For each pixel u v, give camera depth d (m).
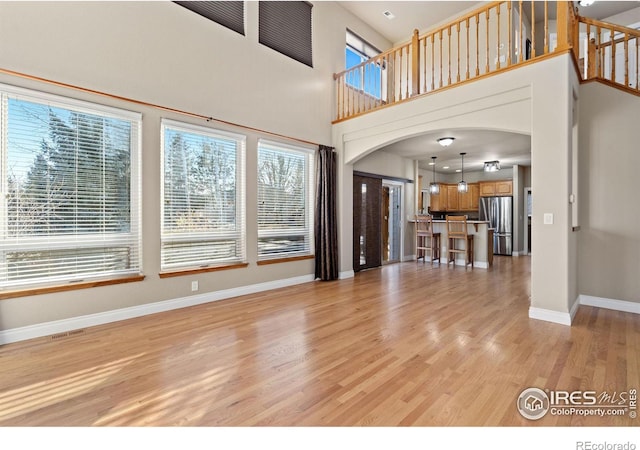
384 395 1.97
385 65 6.93
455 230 7.17
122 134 3.39
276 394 1.98
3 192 2.74
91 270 3.21
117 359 2.45
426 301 4.09
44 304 2.91
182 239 3.84
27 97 2.81
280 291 4.64
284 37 4.97
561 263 3.21
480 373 2.23
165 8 3.66
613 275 3.74
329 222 5.41
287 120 4.95
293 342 2.78
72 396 1.96
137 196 3.49
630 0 5.39
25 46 2.78
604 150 3.78
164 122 3.63
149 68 3.53
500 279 5.50
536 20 6.40
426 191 9.93
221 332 3.02
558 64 3.21
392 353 2.56
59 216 3.01
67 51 2.99
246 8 4.45
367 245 6.64
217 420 1.73
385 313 3.59
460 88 4.02
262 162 4.71
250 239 4.52
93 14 3.15
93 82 3.14
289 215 5.09
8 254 2.77
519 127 3.58
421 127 4.47
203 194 4.04
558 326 3.14
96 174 3.22
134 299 3.45
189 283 3.89
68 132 3.05
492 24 5.79
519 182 8.80
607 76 5.48
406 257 7.87
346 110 5.93
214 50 4.09
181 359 2.45
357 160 5.82
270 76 4.73
